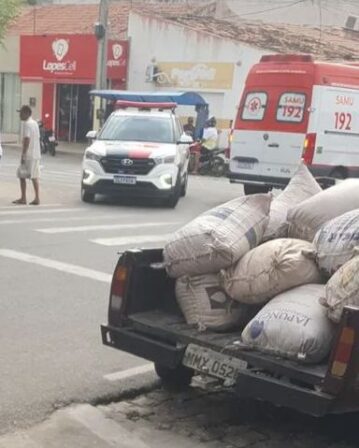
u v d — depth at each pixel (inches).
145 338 211.0
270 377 183.5
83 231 505.7
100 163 638.5
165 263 214.4
